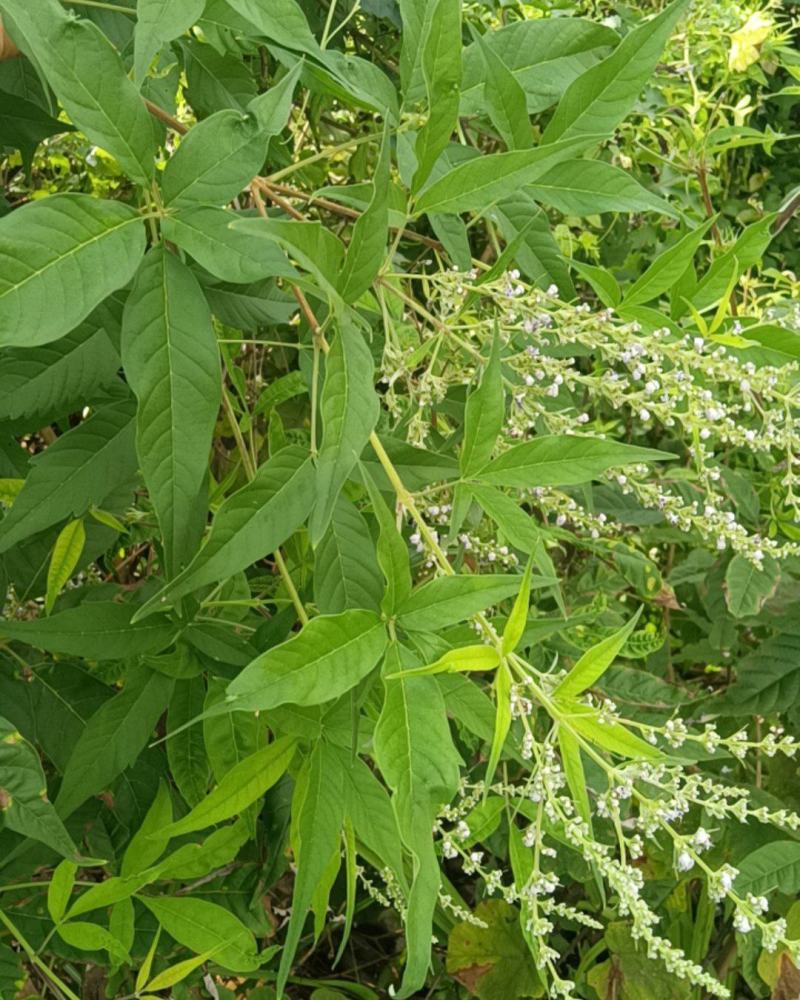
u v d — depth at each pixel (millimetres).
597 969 635
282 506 286
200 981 504
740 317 397
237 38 376
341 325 268
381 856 296
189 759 373
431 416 449
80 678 396
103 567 575
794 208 624
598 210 371
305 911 285
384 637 271
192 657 361
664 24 355
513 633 271
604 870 289
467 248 397
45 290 243
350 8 494
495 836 579
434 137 321
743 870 514
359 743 317
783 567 626
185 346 269
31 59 266
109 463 333
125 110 265
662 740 567
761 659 607
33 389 340
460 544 413
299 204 451
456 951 661
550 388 348
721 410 342
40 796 292
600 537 622
